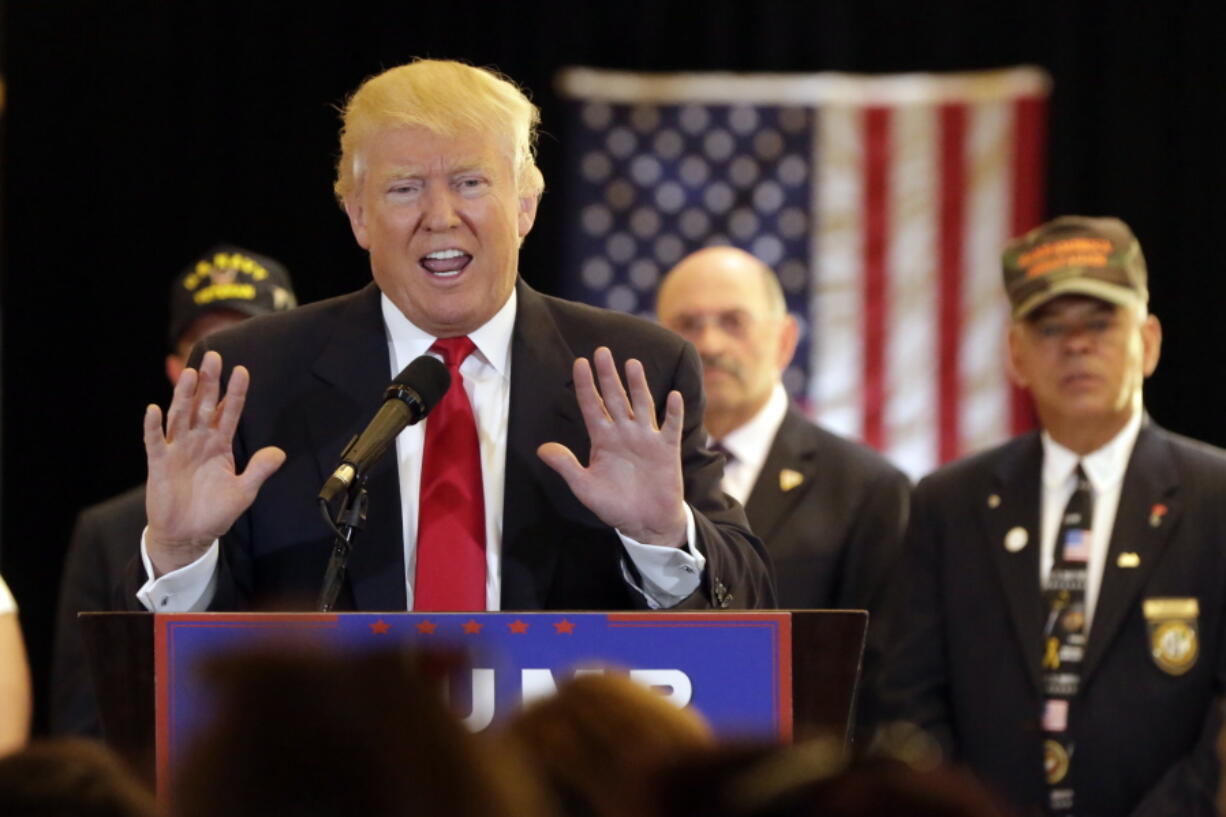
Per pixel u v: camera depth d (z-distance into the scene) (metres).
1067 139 16.70
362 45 16.92
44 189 16.78
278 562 6.10
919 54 16.88
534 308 6.49
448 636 4.96
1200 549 9.12
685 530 5.66
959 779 2.21
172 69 16.89
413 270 6.12
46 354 16.73
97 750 2.40
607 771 2.53
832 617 5.10
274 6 16.92
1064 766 9.07
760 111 16.84
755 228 16.77
